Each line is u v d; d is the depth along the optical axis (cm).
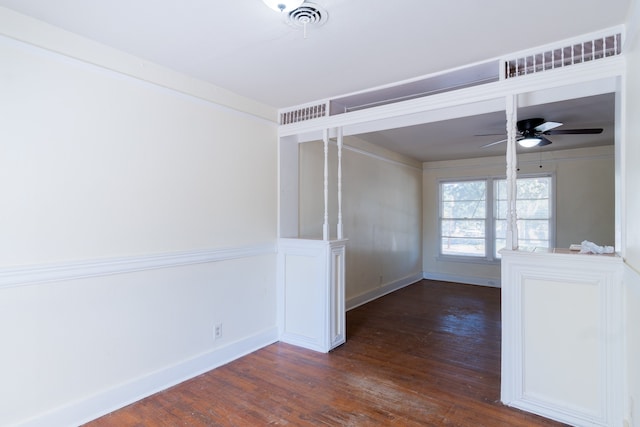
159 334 259
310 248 340
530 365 230
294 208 385
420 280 691
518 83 241
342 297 352
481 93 256
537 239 591
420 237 702
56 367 208
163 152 263
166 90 265
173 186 270
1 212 189
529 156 593
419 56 246
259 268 343
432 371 289
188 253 279
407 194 649
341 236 358
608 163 536
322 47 233
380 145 543
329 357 318
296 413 228
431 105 278
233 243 317
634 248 175
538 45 231
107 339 230
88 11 191
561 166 569
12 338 192
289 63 257
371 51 238
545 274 224
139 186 248
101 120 229
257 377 278
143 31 212
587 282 212
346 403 240
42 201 203
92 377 223
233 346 314
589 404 211
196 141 286
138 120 248
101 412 225
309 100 340
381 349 337
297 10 188
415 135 473
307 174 409
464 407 235
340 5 183
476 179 653
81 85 220
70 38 214
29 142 198
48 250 205
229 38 220
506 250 238
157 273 259
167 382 262
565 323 219
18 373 194
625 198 201
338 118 327
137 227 247
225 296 309
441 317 442
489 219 640
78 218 218
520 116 381
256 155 341
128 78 242
